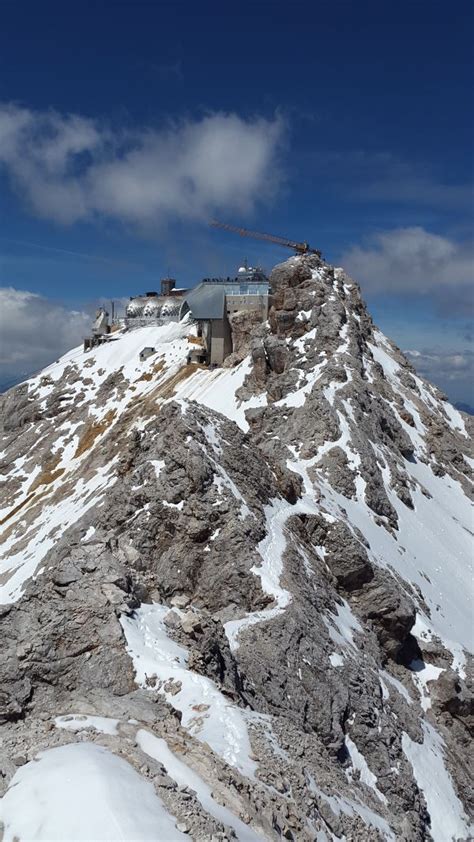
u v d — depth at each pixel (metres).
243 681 39.28
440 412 129.62
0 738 24.66
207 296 139.88
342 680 45.75
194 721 28.44
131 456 66.62
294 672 43.59
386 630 59.34
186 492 55.56
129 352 161.88
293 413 90.94
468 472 113.81
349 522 69.56
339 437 85.31
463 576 80.62
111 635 32.97
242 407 109.44
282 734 30.78
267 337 115.56
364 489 79.50
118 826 18.03
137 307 187.88
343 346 108.62
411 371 137.25
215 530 53.62
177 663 32.50
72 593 35.28
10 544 111.06
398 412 110.12
